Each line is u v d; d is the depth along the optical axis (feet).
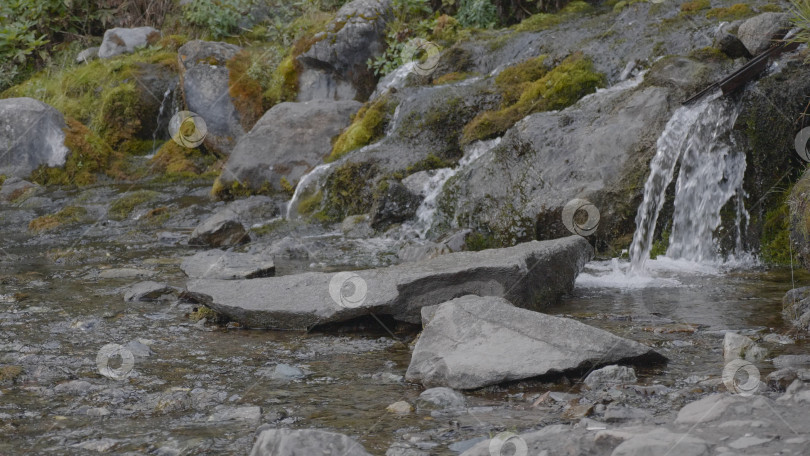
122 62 37.88
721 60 20.29
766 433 7.47
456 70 29.81
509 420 8.93
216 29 39.55
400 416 9.20
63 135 32.63
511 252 14.97
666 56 21.02
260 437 7.59
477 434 8.50
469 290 13.93
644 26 25.35
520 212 19.81
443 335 11.19
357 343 12.77
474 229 20.36
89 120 36.63
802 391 8.54
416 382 10.59
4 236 24.00
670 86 20.16
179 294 15.83
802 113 18.67
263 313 13.73
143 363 11.64
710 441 7.38
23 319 14.34
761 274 16.97
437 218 21.53
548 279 14.90
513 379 10.11
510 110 23.79
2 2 42.45
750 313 13.66
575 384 10.18
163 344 12.73
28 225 25.50
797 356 10.74
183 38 40.01
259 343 12.81
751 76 19.01
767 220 18.52
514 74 25.66
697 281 16.48
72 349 12.39
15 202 29.19
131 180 32.35
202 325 13.93
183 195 28.55
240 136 33.12
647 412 8.82
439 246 19.24
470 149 23.75
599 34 26.16
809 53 18.52
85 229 24.71
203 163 33.19
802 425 7.62
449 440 8.36
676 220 19.07
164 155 33.37
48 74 40.91
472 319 11.38
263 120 28.91
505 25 34.94
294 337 13.20
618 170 19.39
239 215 25.09
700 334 12.44
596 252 19.36
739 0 25.38
